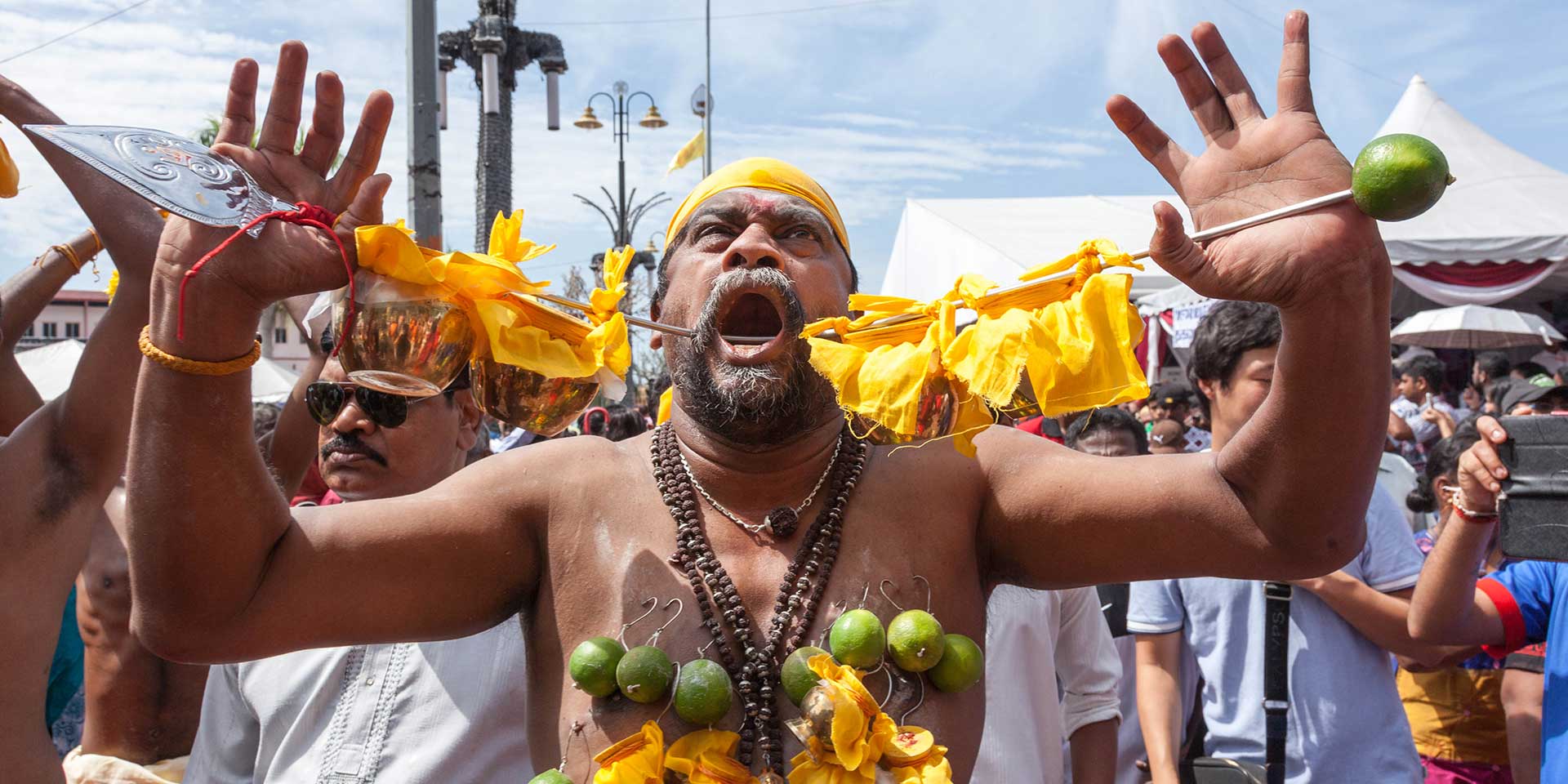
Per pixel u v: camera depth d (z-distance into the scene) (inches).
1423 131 422.3
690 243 82.6
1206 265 61.0
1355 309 60.2
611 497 75.5
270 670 99.6
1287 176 61.2
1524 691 117.6
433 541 71.9
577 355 70.8
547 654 73.0
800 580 72.1
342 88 67.4
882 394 64.4
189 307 60.2
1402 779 112.0
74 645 135.3
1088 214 440.5
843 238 88.0
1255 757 115.2
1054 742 106.5
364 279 65.0
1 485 83.7
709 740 66.5
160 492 62.3
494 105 395.9
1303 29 63.8
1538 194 392.5
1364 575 120.8
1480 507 101.7
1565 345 479.5
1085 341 61.8
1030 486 75.5
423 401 104.9
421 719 93.9
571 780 67.2
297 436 115.2
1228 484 69.9
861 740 63.4
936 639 67.1
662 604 71.4
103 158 58.4
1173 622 120.5
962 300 66.6
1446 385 450.0
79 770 111.2
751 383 71.2
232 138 68.8
